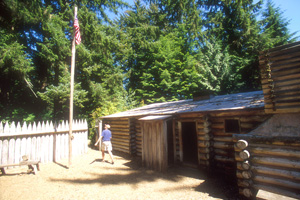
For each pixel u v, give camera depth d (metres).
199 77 20.69
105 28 16.84
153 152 7.21
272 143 4.09
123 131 10.65
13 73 11.11
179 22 28.03
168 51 21.62
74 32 8.01
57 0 15.03
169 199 4.50
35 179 5.97
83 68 15.47
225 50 21.47
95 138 12.99
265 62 4.51
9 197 4.63
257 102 5.60
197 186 5.30
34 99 14.75
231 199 4.38
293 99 3.97
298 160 3.72
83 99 14.35
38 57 14.05
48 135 8.34
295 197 3.64
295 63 4.04
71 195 4.77
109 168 7.30
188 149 8.86
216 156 6.44
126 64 26.22
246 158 4.32
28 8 11.47
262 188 4.15
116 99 17.91
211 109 6.30
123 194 4.84
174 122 7.92
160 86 21.16
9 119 12.96
